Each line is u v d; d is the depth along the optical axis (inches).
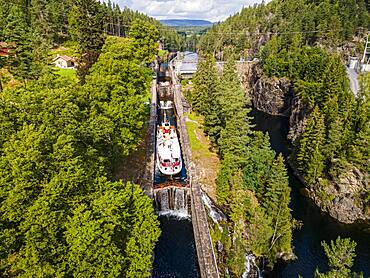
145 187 1840.6
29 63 2341.3
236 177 1758.1
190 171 2075.5
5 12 3464.6
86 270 836.0
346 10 4798.2
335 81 2657.5
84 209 884.0
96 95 1512.1
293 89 3686.0
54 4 4441.4
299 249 1620.3
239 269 1379.2
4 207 780.0
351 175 1923.0
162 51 6850.4
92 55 2434.8
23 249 802.8
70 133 1010.7
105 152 1440.7
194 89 3154.5
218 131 2301.9
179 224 1801.2
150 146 2354.8
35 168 852.0
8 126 923.4
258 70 4643.2
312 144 2128.4
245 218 1592.0
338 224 1850.4
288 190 1496.1
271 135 3331.7
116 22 6018.7
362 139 1910.7
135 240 1013.8
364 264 1528.1
